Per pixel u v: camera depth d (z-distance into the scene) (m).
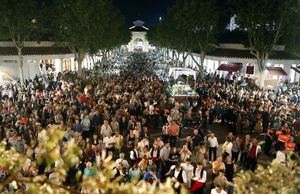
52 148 2.79
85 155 12.08
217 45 41.25
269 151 16.56
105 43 43.41
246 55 38.66
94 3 36.19
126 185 2.68
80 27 36.12
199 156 12.55
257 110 20.12
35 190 2.72
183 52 44.00
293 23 29.77
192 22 37.84
